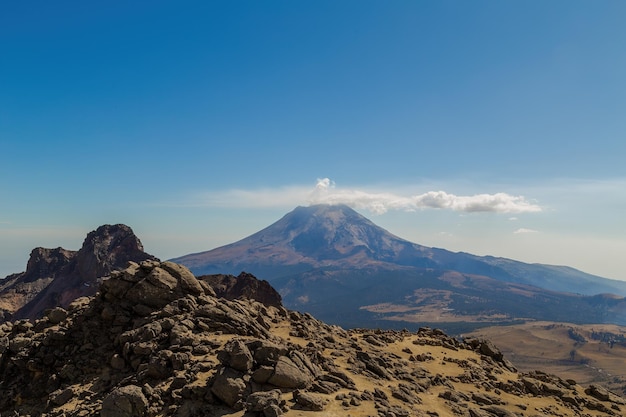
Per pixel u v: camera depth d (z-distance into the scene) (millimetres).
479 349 69500
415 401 39312
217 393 33562
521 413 42125
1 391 45750
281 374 35406
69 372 44594
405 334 73812
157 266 57188
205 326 47000
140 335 45094
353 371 43812
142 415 32688
